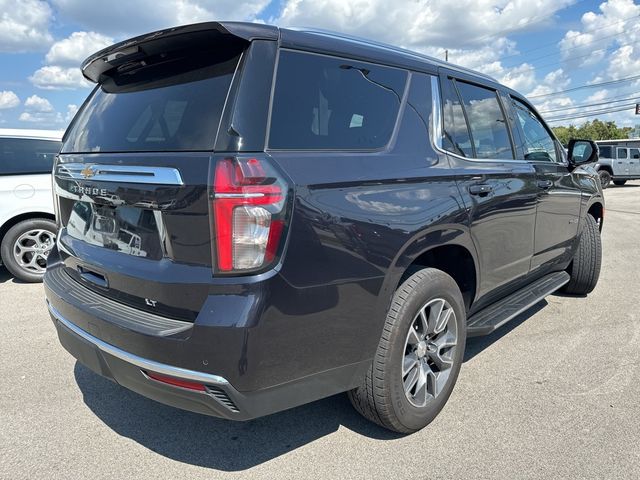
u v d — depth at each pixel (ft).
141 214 7.34
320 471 8.12
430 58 10.39
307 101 7.44
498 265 11.09
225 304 6.40
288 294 6.64
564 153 15.21
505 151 11.84
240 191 6.30
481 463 8.26
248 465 8.29
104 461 8.37
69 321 8.36
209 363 6.46
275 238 6.50
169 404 7.21
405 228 8.07
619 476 7.89
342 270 7.20
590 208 17.85
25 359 12.39
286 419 9.67
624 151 77.92
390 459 8.40
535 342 13.37
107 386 11.02
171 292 6.81
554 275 15.16
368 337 7.80
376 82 8.66
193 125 6.95
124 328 7.02
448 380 9.56
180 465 8.29
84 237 8.82
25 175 19.01
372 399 8.34
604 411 9.84
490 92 11.84
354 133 8.03
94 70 9.40
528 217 12.02
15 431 9.23
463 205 9.41
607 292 18.04
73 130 9.94
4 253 18.92
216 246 6.40
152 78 8.24
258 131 6.70
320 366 7.28
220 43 7.27
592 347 13.00
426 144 9.22
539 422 9.46
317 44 7.80
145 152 7.33
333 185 7.20
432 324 9.07
